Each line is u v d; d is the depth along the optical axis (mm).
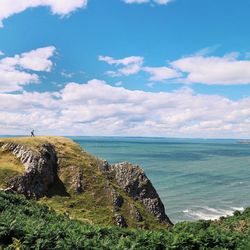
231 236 26109
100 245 21141
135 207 62344
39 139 69688
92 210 57844
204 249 23641
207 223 34500
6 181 55344
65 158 69000
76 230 24016
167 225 64188
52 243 20109
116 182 69250
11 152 62469
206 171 165125
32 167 59625
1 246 19266
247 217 43281
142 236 23547
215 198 97750
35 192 57500
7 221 21609
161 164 192750
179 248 23156
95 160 73312
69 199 59438
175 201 92750
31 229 20875
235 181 134000
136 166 72062
